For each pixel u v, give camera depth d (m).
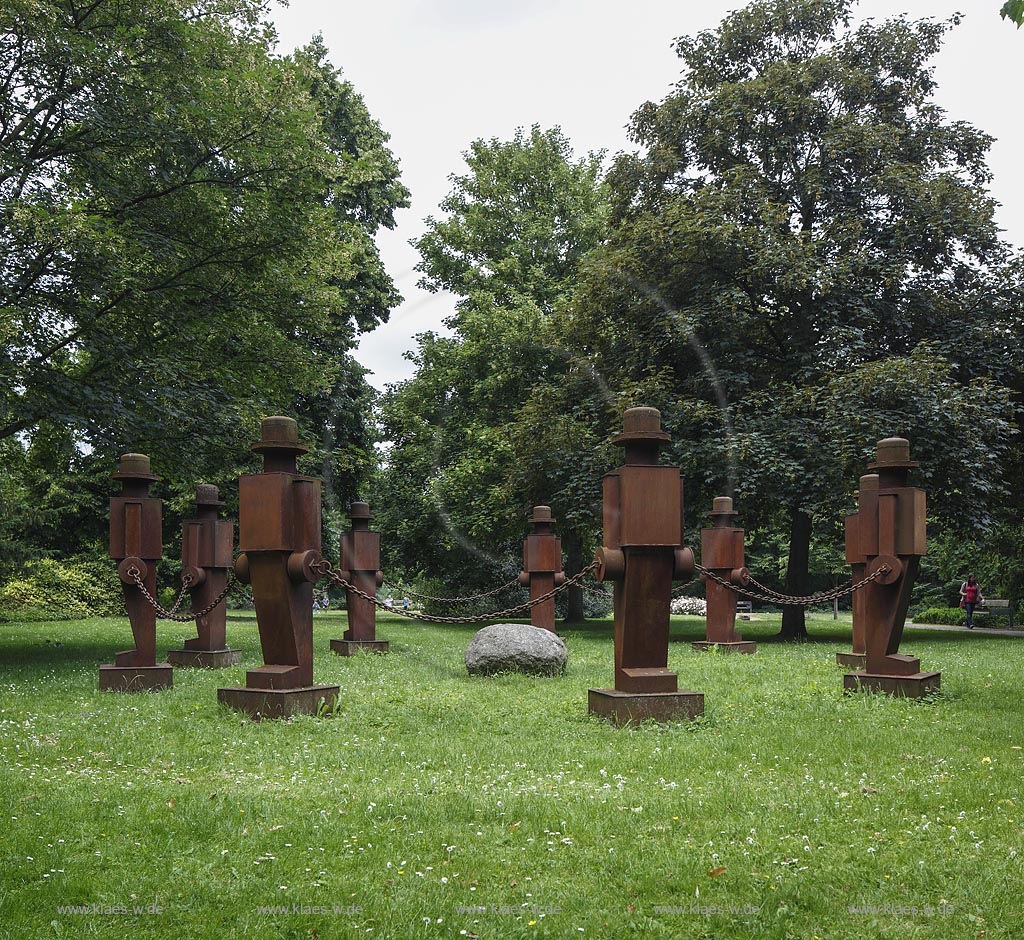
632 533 8.21
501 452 27.05
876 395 18.58
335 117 31.05
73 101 14.61
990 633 25.84
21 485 29.20
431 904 3.89
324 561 8.81
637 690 8.16
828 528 25.09
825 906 3.89
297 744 7.17
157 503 11.23
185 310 16.73
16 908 3.84
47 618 28.58
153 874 4.23
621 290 22.30
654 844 4.64
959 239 21.52
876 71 22.95
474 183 31.08
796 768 6.30
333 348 29.75
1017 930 3.68
